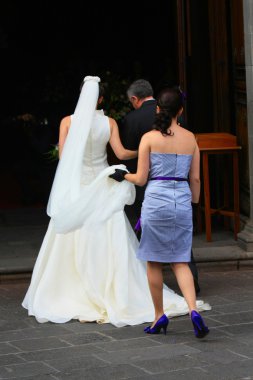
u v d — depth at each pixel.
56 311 10.49
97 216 10.26
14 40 23.20
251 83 12.92
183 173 9.46
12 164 22.17
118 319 10.20
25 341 9.59
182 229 9.43
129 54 22.38
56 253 10.66
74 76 20.83
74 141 10.63
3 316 10.75
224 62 15.34
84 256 10.51
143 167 9.43
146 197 9.48
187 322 10.25
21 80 23.06
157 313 9.73
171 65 18.28
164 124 9.40
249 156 13.12
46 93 20.75
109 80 17.02
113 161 16.34
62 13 22.97
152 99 11.10
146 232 9.45
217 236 14.57
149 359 8.72
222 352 8.87
